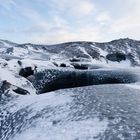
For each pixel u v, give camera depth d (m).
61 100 17.89
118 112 13.58
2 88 26.11
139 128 11.02
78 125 12.28
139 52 162.38
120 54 113.56
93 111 14.16
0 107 21.52
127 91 19.86
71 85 44.66
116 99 16.80
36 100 19.56
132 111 13.72
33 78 43.25
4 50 165.75
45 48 188.75
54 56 142.25
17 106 19.81
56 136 11.52
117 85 23.25
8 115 18.38
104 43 183.38
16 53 144.88
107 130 11.12
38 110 16.52
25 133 13.20
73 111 14.76
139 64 104.88
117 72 52.59
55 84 43.62
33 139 11.91
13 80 31.34
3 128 16.31
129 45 178.25
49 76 46.09
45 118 14.53
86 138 10.63
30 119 15.30
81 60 96.88
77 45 170.62
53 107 16.42
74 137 10.96
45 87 41.16
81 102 16.45
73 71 52.59
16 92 26.31
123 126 11.40
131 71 54.66
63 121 13.38
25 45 180.25
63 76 47.72
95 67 71.50
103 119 12.60
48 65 56.34
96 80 47.78
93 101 16.45
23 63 47.47
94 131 11.24
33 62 53.00
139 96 17.95
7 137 14.31
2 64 42.94
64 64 65.00
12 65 45.16
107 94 18.56
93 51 155.50
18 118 16.59
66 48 171.25
